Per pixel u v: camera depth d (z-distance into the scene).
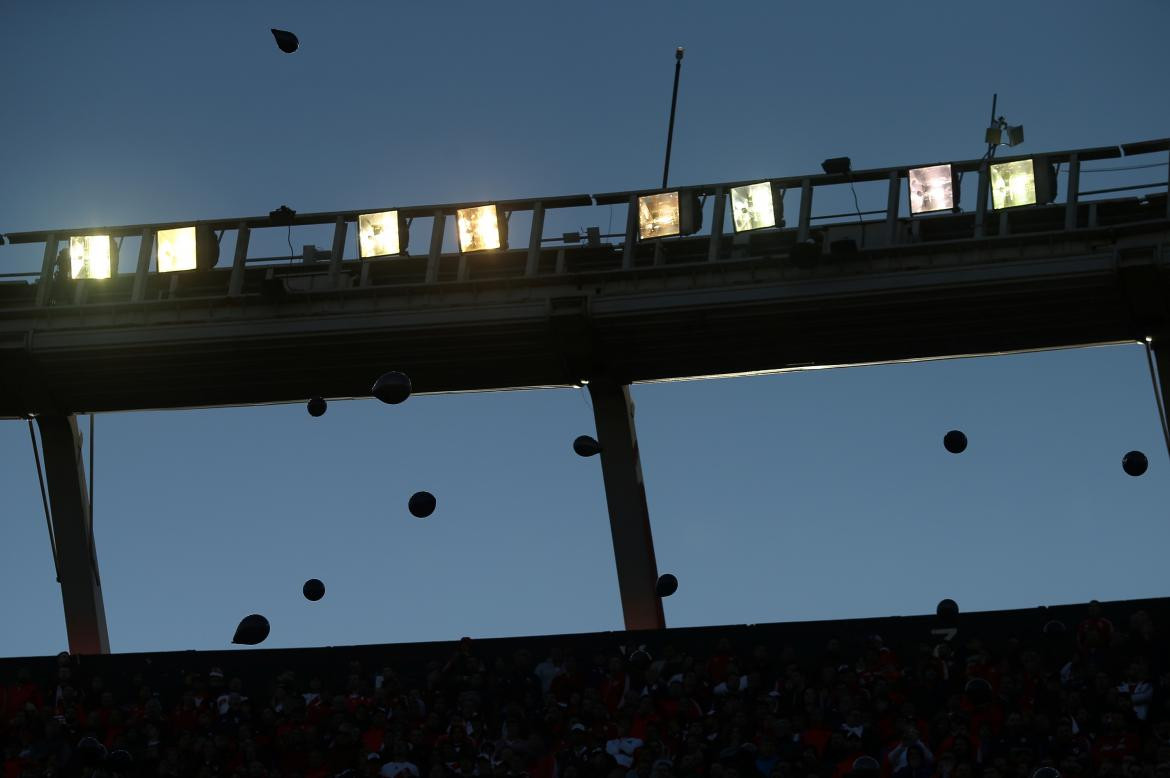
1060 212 33.50
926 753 26.64
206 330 34.75
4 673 33.25
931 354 34.69
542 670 31.30
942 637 31.06
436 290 34.38
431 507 27.81
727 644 30.91
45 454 36.94
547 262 35.31
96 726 31.16
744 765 27.25
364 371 35.62
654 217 33.84
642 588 35.25
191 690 32.16
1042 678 28.62
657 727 28.66
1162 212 32.88
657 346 34.62
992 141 35.72
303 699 31.16
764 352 34.75
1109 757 26.41
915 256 32.72
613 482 35.62
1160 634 29.78
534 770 28.64
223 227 35.38
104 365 35.50
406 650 32.66
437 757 28.44
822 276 32.97
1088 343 34.03
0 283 36.28
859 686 28.89
